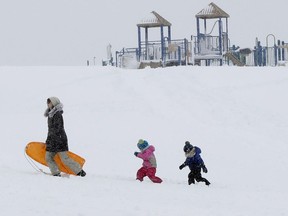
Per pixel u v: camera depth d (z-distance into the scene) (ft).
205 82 119.65
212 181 60.08
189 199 40.81
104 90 120.06
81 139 84.53
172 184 51.11
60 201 36.01
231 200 41.22
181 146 79.97
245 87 114.52
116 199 38.24
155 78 126.93
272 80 118.21
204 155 74.33
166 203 38.27
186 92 113.60
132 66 173.68
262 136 85.87
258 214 34.94
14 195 37.50
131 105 107.55
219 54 170.71
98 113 103.09
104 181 47.88
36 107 112.06
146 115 100.68
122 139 84.43
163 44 170.71
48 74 138.82
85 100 113.70
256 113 98.27
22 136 88.17
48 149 49.98
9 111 109.60
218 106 103.04
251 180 61.93
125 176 55.52
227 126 92.99
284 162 70.95
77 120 98.32
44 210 33.14
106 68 143.84
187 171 66.28
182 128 90.99
